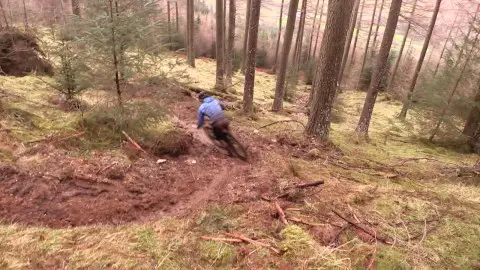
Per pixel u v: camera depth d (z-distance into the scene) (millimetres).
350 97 27953
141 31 7055
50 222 5062
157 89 7859
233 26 21156
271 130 11984
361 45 43469
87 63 7359
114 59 7156
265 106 17719
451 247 5273
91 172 6219
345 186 7172
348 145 12625
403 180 8578
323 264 4504
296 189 6621
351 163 9711
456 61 14273
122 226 5184
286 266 4480
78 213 5324
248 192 6504
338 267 4473
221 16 17281
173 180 6734
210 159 7992
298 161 8914
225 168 7621
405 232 5578
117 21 6895
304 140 10703
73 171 6090
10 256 4234
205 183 6816
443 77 14445
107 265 4293
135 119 7598
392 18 12703
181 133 8648
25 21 14758
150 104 7742
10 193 5367
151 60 7711
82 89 8164
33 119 7719
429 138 15352
